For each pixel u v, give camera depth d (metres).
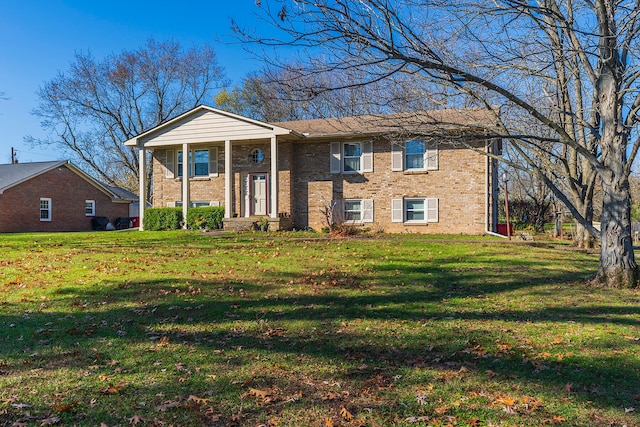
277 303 6.80
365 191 19.83
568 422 3.32
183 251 12.59
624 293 7.60
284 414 3.44
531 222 25.17
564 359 4.58
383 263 10.36
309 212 20.62
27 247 13.98
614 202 8.20
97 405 3.53
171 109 37.97
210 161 21.97
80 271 9.30
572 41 8.90
